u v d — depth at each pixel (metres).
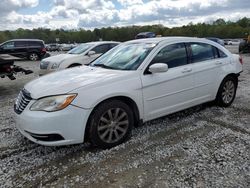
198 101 5.08
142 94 4.15
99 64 4.80
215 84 5.34
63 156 3.76
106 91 3.78
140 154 3.75
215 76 5.29
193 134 4.38
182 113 5.39
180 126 4.73
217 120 4.98
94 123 3.73
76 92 3.59
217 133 4.39
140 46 4.79
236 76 5.79
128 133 4.10
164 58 4.55
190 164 3.45
